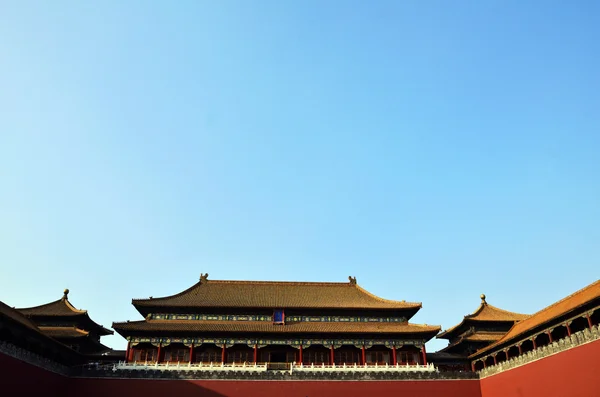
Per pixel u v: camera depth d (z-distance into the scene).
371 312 65.44
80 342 59.97
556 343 43.56
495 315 65.75
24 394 43.56
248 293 70.06
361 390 54.25
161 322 62.44
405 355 61.62
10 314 43.91
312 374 54.66
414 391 54.72
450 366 62.31
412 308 64.81
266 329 59.44
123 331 58.66
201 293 68.81
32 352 46.16
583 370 39.84
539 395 45.16
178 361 59.06
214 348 60.38
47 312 61.69
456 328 66.12
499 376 52.22
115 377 53.12
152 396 52.41
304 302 67.25
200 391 52.91
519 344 50.28
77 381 52.72
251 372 54.28
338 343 60.03
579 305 40.44
